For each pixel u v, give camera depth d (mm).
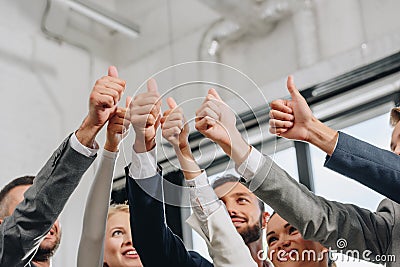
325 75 2475
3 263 1906
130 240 2490
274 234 2287
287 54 2646
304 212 1787
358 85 2428
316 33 2602
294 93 1684
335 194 2387
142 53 3062
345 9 2547
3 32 2746
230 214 2340
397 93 2359
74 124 2863
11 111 2660
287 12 2680
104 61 3098
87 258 1818
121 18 2895
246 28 2752
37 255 2441
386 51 2344
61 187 1759
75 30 3012
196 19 2939
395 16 2416
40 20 2896
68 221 2631
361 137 2424
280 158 2582
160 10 3074
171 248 1811
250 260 1759
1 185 2518
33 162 2658
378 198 2271
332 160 1671
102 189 1787
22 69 2758
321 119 2531
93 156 1713
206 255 2438
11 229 1881
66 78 2902
